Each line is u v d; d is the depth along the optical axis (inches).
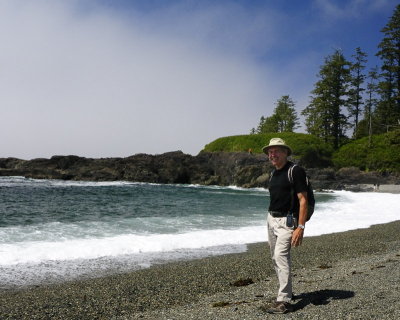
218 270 293.1
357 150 2475.4
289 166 168.1
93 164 2427.4
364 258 334.3
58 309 197.3
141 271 289.0
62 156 2465.6
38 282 253.1
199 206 903.7
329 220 663.1
